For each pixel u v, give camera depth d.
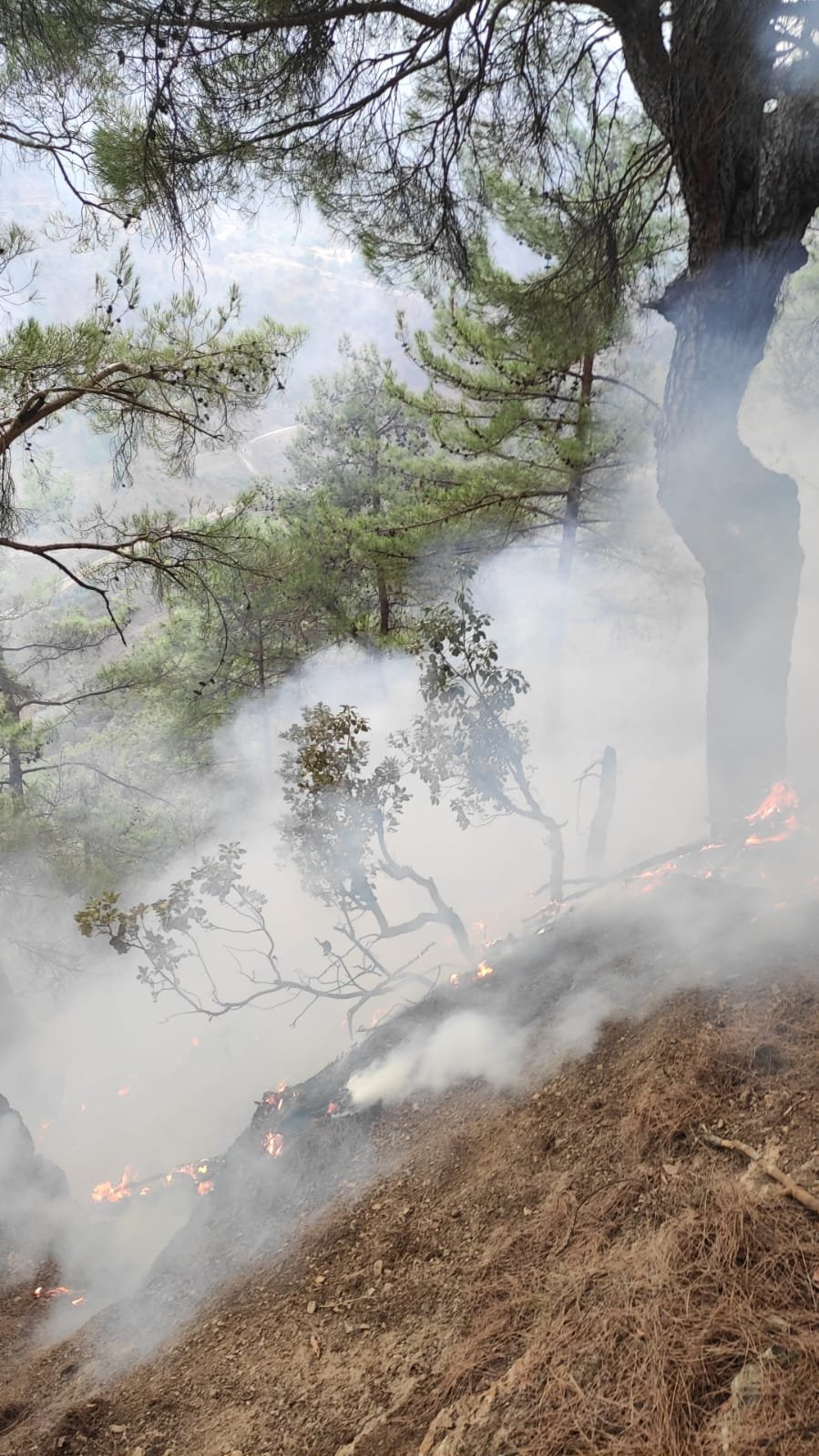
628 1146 3.08
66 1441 2.97
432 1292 2.98
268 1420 2.72
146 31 4.03
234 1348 3.17
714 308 5.52
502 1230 3.08
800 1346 2.04
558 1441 2.07
